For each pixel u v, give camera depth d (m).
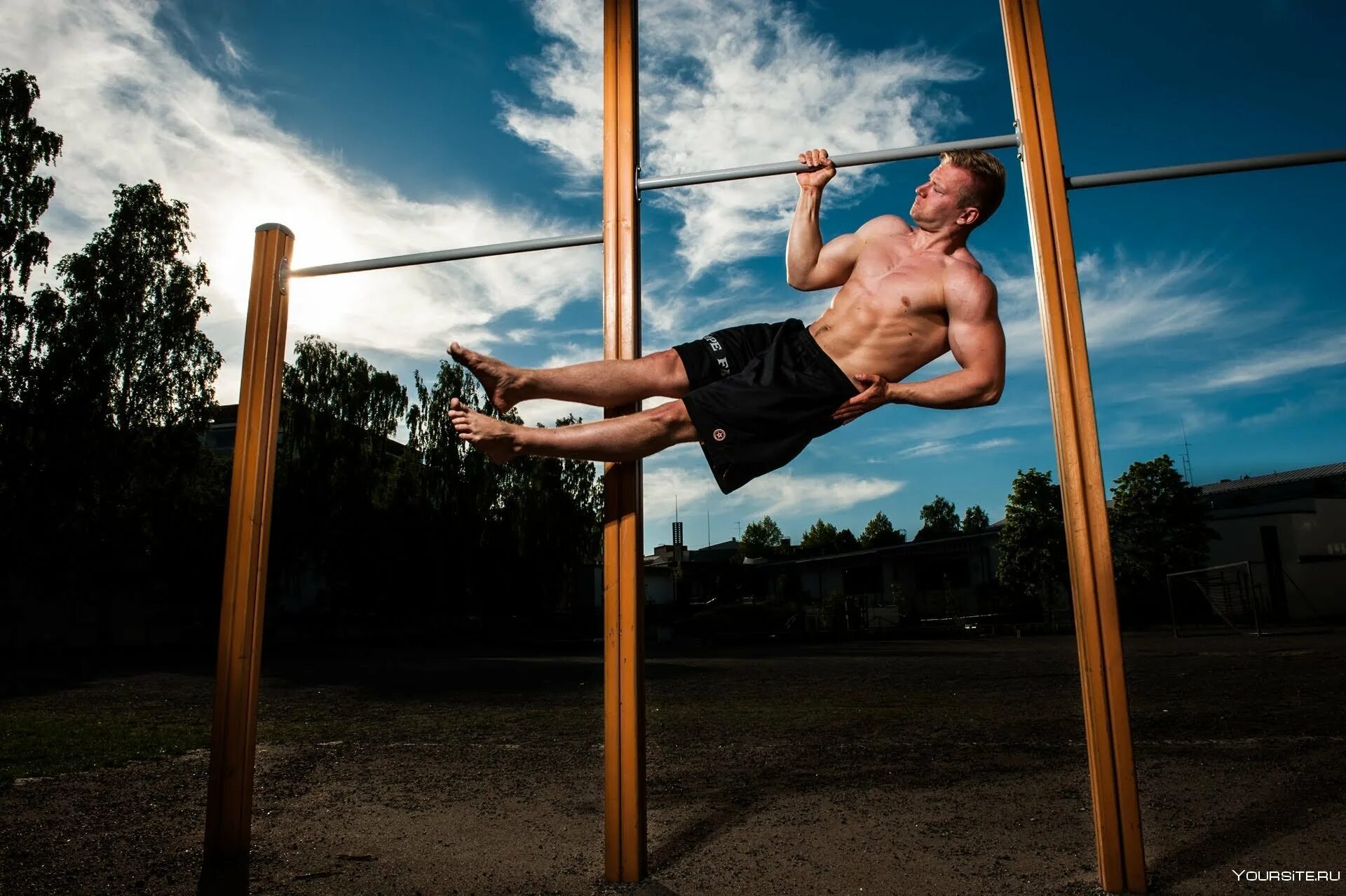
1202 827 2.50
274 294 2.85
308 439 24.22
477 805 3.08
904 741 4.42
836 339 2.47
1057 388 2.24
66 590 19.84
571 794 3.25
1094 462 2.19
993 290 2.39
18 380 18.61
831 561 36.31
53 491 18.84
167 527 20.53
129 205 21.47
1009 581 27.39
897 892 2.04
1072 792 3.06
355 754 4.34
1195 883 2.04
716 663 13.98
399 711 6.66
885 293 2.45
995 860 2.28
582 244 2.68
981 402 2.34
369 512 24.62
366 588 24.30
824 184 2.63
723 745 4.43
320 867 2.34
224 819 2.45
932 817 2.74
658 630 25.44
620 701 2.29
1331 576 26.36
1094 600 2.13
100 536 19.67
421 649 20.83
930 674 9.99
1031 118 2.38
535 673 11.74
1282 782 3.04
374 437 25.23
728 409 2.32
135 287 20.95
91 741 4.90
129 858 2.46
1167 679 7.96
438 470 26.48
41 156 18.84
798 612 29.17
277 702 7.47
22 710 7.00
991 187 2.51
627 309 2.56
